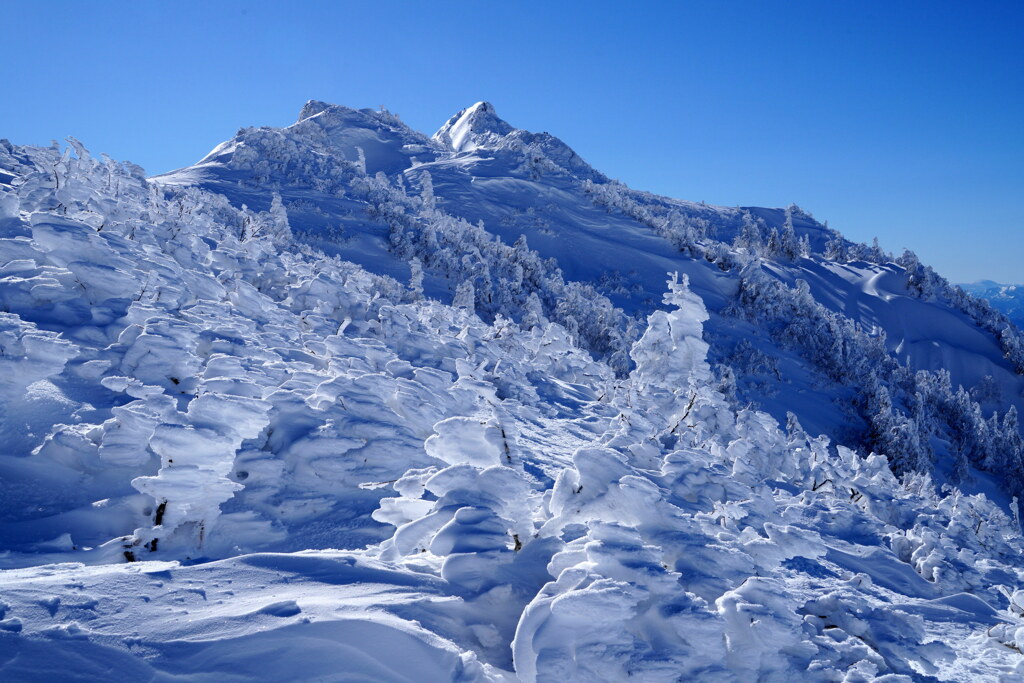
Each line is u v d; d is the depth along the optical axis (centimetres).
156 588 298
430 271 6831
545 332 1959
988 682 512
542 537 412
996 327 11506
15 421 522
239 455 528
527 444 883
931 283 12075
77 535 418
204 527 436
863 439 5794
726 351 7081
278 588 320
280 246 3625
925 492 2005
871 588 722
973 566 871
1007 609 777
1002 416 9494
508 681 284
